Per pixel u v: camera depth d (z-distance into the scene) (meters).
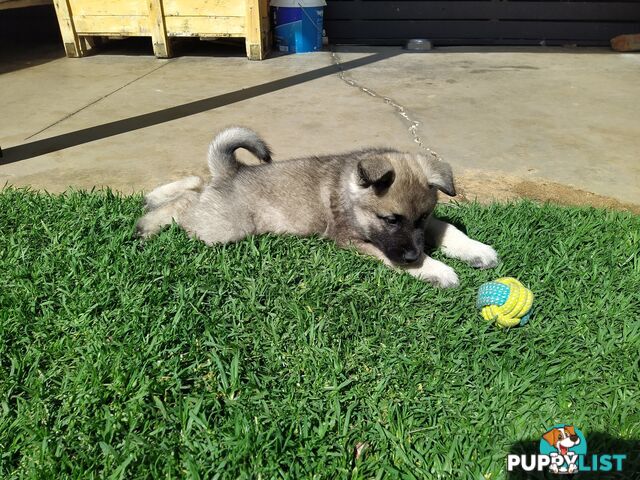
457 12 3.06
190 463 0.56
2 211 1.12
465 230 1.08
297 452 0.59
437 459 0.59
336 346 0.75
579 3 3.02
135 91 2.10
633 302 0.86
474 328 0.79
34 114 1.83
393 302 0.85
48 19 3.37
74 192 1.22
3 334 0.74
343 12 3.06
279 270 0.92
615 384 0.69
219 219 1.01
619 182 1.36
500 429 0.63
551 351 0.75
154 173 1.38
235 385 0.67
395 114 1.83
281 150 1.50
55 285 0.87
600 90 2.15
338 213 1.01
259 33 2.58
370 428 0.63
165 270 0.90
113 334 0.75
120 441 0.61
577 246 1.03
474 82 2.26
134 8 2.58
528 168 1.43
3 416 0.63
